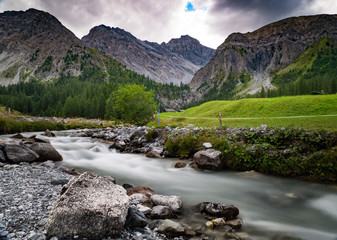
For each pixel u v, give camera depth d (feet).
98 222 15.88
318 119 71.92
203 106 185.57
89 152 63.31
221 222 21.24
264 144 41.14
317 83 455.63
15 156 43.19
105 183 20.36
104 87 461.78
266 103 127.54
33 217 17.89
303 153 37.27
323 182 33.47
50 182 29.53
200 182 36.01
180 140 55.72
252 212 24.82
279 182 34.81
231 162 42.70
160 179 37.83
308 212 24.91
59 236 15.37
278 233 20.11
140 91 164.04
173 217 22.71
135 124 169.48
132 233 17.44
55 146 68.33
